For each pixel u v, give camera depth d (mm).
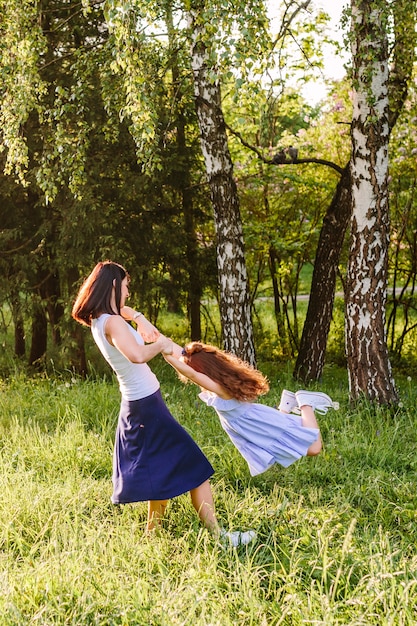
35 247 10047
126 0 5191
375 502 4648
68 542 3965
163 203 10695
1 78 6828
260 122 11117
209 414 6953
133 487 4023
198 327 11695
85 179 7598
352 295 7176
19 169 7184
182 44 7832
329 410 6953
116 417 6883
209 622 3041
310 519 4191
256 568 3477
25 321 10516
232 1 4938
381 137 6906
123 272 4105
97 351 10672
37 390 8195
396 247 12633
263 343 13414
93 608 3184
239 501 4574
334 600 3369
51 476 5242
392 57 8414
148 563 3680
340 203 9477
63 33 9438
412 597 3197
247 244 11898
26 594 3330
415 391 8305
